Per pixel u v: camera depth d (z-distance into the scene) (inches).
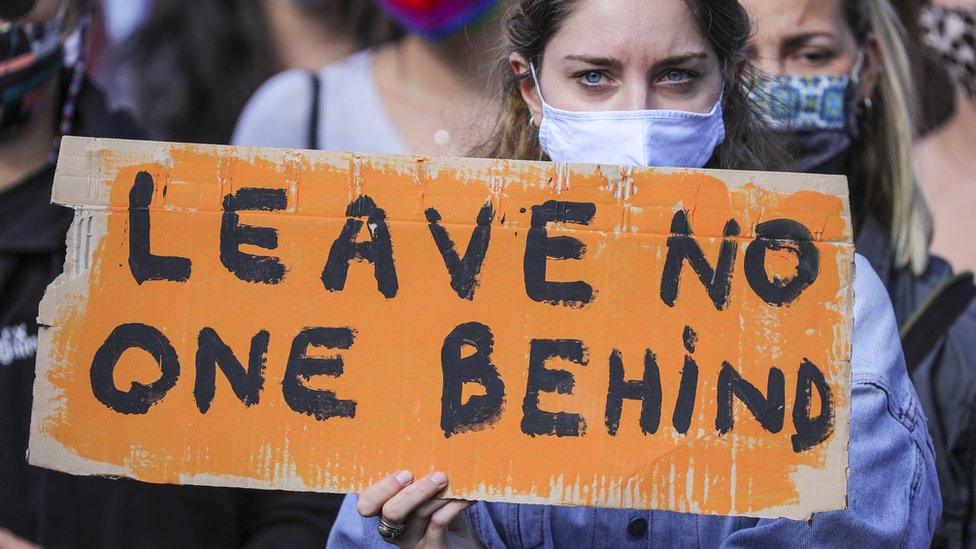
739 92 186.9
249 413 156.9
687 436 154.5
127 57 322.0
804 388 154.1
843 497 152.6
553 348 156.1
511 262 156.9
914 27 289.9
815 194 155.8
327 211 158.1
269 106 310.5
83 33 252.8
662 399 155.1
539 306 156.5
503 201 157.5
